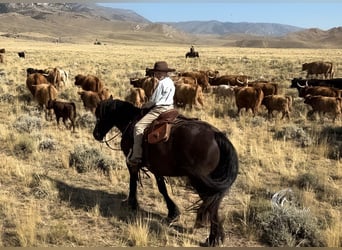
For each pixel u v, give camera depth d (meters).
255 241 7.25
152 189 9.52
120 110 8.30
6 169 10.27
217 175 6.69
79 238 7.07
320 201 8.88
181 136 6.86
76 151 11.20
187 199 8.98
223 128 15.48
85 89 21.22
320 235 7.20
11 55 57.94
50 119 16.44
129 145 7.90
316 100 16.95
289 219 7.39
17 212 8.07
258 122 16.22
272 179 10.20
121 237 7.27
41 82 20.56
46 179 9.59
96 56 61.16
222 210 8.33
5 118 16.45
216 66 44.38
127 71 36.09
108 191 9.41
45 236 7.05
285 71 38.72
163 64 7.41
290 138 14.08
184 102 18.64
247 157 11.81
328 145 12.80
